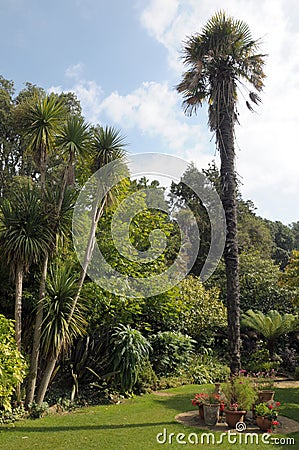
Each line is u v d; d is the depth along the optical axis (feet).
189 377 33.37
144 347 27.71
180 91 28.50
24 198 22.98
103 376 25.80
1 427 18.75
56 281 22.39
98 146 23.62
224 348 44.34
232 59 27.22
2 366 18.94
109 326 28.14
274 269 52.95
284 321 42.22
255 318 43.21
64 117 23.84
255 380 25.53
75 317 22.89
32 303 24.97
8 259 21.53
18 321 21.62
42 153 23.50
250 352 43.70
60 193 23.04
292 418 21.35
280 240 111.14
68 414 21.50
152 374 29.43
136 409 22.79
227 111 26.43
